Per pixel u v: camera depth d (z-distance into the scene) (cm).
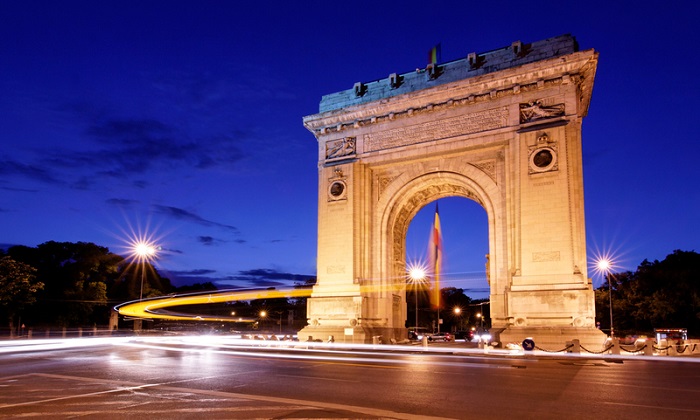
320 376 2538
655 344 4794
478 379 2455
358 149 5994
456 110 5522
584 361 3572
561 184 4866
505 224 5197
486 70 5484
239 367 2952
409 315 14675
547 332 4584
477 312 16538
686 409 1698
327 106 6353
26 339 6538
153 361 3319
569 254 4734
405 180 5797
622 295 10950
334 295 5734
